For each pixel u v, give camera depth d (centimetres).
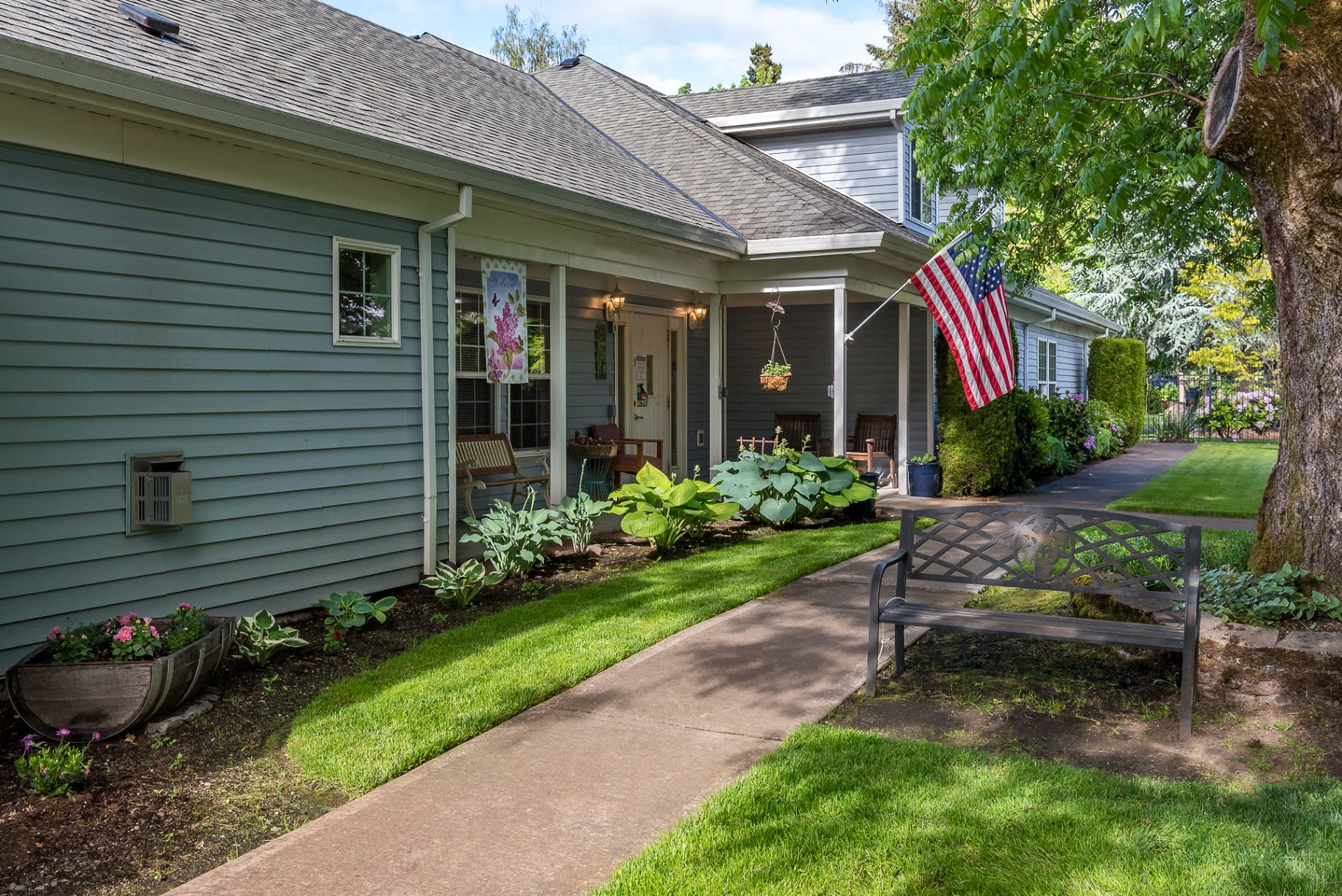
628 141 1452
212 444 596
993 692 480
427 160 700
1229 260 1037
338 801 381
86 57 492
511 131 973
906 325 1320
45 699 428
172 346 571
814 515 1060
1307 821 331
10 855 337
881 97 1462
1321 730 414
